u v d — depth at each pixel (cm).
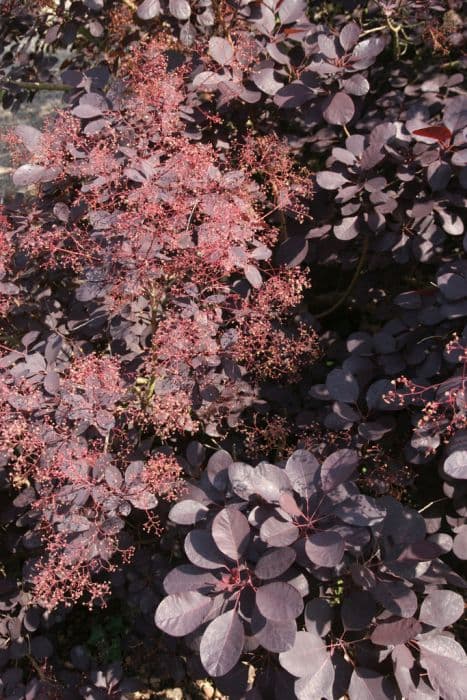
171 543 110
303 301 137
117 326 109
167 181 100
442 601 84
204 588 82
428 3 128
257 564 80
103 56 146
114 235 98
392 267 123
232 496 89
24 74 151
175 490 101
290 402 118
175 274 106
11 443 99
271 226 125
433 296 104
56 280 120
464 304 96
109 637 130
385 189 117
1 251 109
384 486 104
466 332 93
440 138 102
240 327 111
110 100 112
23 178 108
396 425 105
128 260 99
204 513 89
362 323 133
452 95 127
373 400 100
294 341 114
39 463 102
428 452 94
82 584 99
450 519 102
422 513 105
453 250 118
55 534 102
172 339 101
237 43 119
